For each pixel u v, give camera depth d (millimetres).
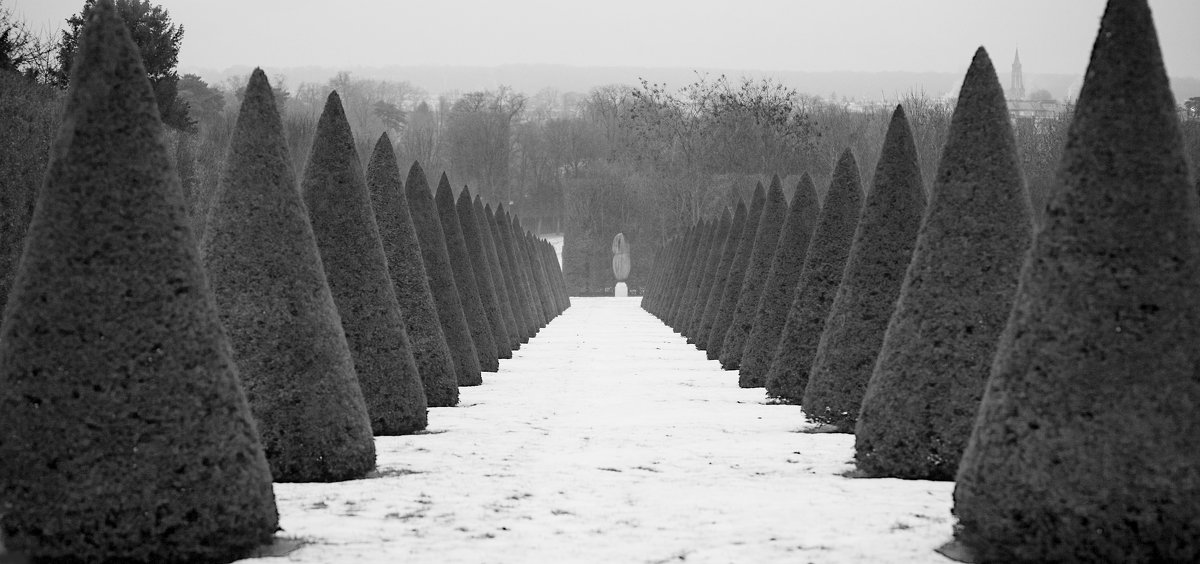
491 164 156250
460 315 33969
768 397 28719
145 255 12570
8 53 46156
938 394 17594
